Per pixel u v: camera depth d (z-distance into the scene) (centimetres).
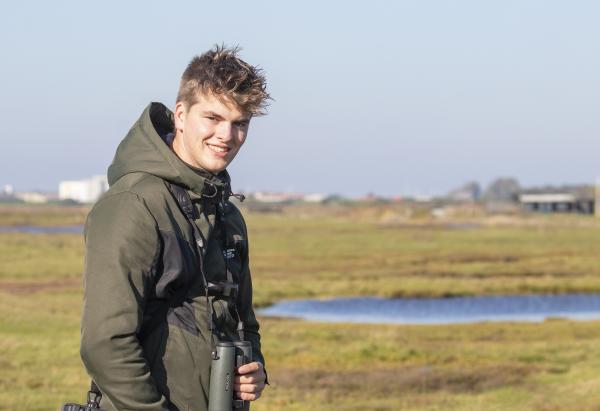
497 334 3762
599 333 3812
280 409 2045
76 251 8388
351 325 4025
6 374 2300
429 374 2639
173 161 516
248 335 595
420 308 5234
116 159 530
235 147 529
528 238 12319
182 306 512
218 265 531
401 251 9825
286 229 14512
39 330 3191
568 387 2427
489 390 2430
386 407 2142
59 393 2088
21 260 7362
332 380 2492
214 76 510
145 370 487
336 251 9756
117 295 486
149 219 501
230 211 555
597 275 7150
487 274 7294
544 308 5316
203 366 509
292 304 5316
